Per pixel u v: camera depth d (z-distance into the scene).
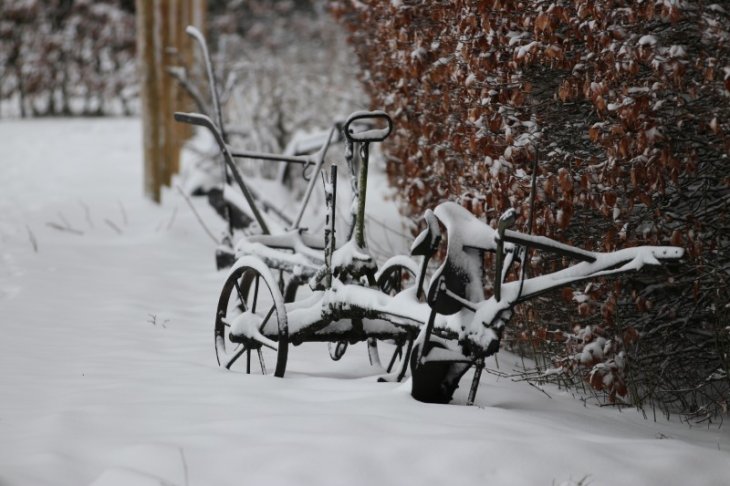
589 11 11.36
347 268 12.34
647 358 13.03
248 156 15.94
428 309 11.20
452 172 15.09
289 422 9.76
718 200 12.66
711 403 12.87
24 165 41.12
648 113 11.50
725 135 11.70
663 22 12.02
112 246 23.67
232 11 73.56
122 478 8.22
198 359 13.75
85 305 17.55
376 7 16.77
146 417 10.20
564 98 12.03
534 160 12.02
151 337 15.23
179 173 36.78
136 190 33.19
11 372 12.60
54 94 67.69
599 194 12.30
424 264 11.39
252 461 8.69
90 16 65.75
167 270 21.08
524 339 14.36
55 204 29.31
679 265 12.98
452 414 10.37
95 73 67.00
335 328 12.69
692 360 13.47
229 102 34.34
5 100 67.25
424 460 8.80
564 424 10.84
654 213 12.12
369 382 12.06
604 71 11.66
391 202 27.17
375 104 18.80
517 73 12.78
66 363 13.27
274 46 64.75
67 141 51.44
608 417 11.96
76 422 9.95
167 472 8.55
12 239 23.78
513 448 9.02
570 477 8.70
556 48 11.73
